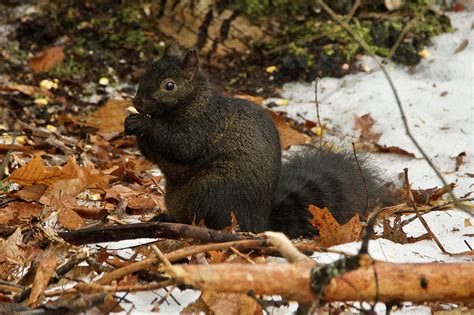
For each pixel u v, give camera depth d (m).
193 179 8.83
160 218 8.86
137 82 14.31
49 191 8.52
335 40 14.32
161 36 14.78
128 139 12.73
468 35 14.27
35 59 14.12
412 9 14.66
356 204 9.39
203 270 5.18
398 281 5.34
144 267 5.89
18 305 5.43
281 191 9.30
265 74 14.35
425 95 12.99
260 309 5.91
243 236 6.97
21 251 6.94
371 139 12.27
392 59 14.11
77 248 6.66
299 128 12.91
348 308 6.02
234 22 14.56
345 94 13.45
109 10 14.89
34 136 12.29
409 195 7.99
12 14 14.61
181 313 5.87
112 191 9.43
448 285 5.36
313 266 5.29
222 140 8.74
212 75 14.39
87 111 13.52
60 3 14.77
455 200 5.91
